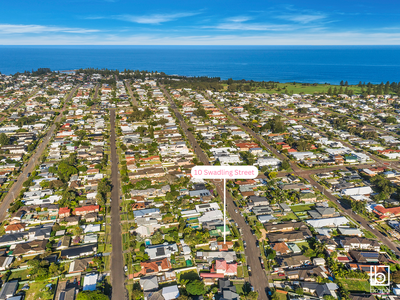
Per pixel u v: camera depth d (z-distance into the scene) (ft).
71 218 410.31
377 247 361.10
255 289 303.68
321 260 339.36
